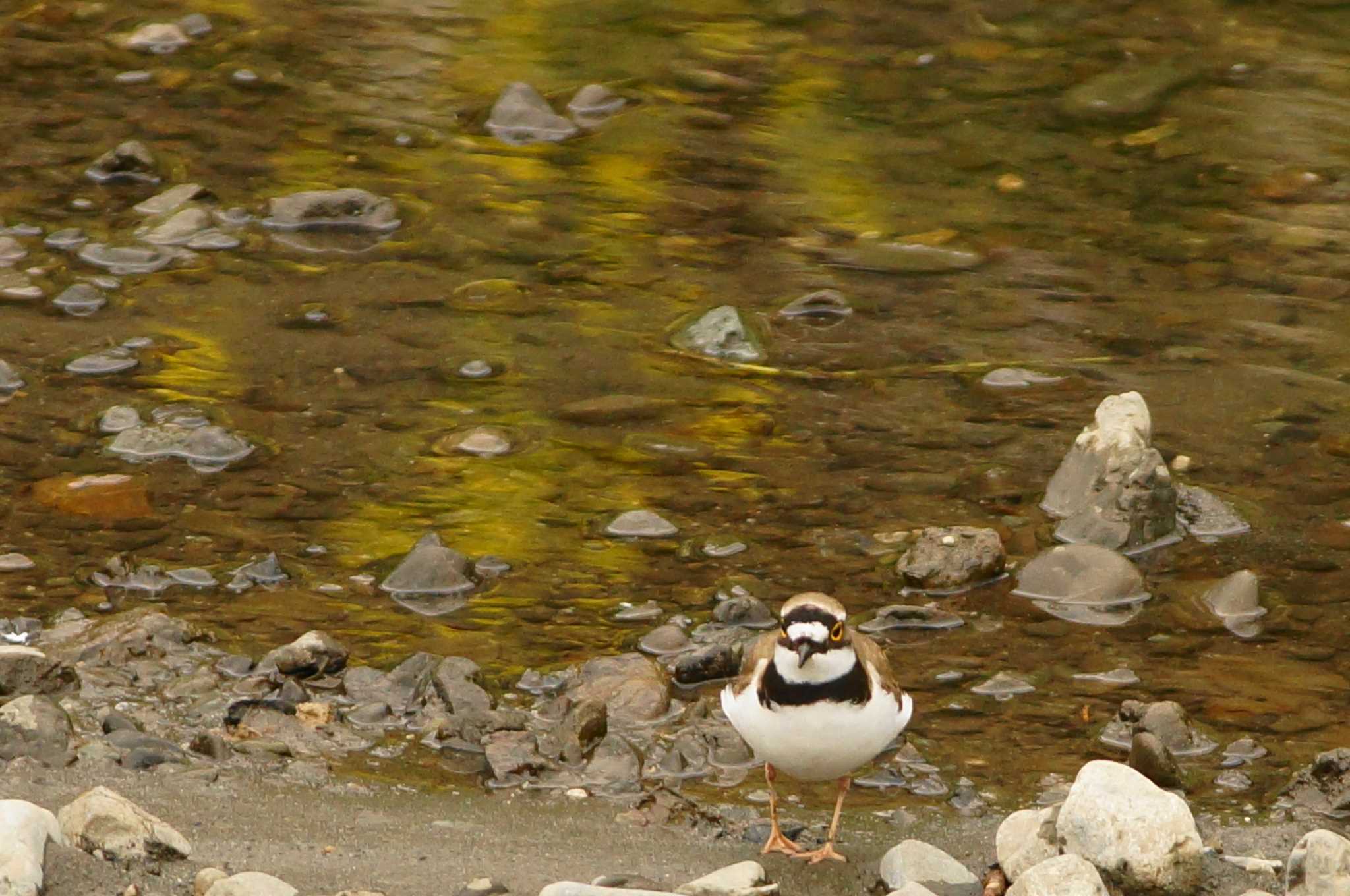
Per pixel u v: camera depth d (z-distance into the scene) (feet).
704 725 34.09
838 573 39.73
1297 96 69.36
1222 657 36.68
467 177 61.98
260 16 76.23
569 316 52.47
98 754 31.22
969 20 77.30
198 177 60.70
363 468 43.86
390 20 76.33
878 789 32.14
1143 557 40.78
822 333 51.98
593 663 35.60
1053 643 37.24
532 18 77.10
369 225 57.82
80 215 57.41
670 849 29.30
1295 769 32.58
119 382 47.32
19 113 65.05
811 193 61.31
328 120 65.98
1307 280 55.16
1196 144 65.31
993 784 32.19
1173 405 47.73
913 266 56.08
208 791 30.22
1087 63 72.74
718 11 78.23
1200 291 54.54
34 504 41.27
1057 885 25.39
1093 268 56.13
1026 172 63.21
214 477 43.04
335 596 38.34
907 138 66.03
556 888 25.14
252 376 48.14
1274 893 26.89
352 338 50.62
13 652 33.65
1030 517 42.14
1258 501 43.01
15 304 51.49
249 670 35.12
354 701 34.40
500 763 32.12
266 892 25.02
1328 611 38.34
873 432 46.24
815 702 28.17
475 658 36.11
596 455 44.86
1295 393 48.34
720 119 67.41
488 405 47.16
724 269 55.77
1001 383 48.83
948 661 36.50
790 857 29.17
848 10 78.48
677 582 39.29
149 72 69.67
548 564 39.93
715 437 45.88
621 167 63.21
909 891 26.32
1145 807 26.84
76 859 25.43
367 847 28.40
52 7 75.92
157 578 38.42
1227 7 78.59
